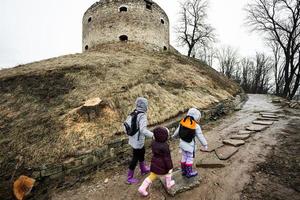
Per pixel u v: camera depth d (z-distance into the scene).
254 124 8.95
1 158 5.68
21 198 4.63
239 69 49.06
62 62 13.09
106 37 19.98
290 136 6.85
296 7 19.58
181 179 4.52
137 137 4.62
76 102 8.30
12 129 6.84
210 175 4.76
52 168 5.19
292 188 3.93
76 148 5.93
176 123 8.15
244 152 5.86
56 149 5.87
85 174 5.43
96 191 4.66
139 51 18.67
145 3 20.91
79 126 6.80
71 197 4.55
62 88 9.52
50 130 6.62
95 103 7.57
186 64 18.00
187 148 4.44
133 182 4.77
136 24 20.06
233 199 3.81
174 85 11.88
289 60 20.36
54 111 7.68
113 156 6.12
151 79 11.66
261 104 15.44
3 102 8.62
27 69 11.96
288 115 10.56
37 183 5.02
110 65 12.64
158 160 3.98
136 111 4.65
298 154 5.31
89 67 11.77
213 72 21.28
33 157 5.64
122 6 20.12
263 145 6.27
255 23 22.47
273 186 4.06
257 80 40.28
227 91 16.19
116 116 7.70
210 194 4.04
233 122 9.68
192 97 10.96
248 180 4.38
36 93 9.12
